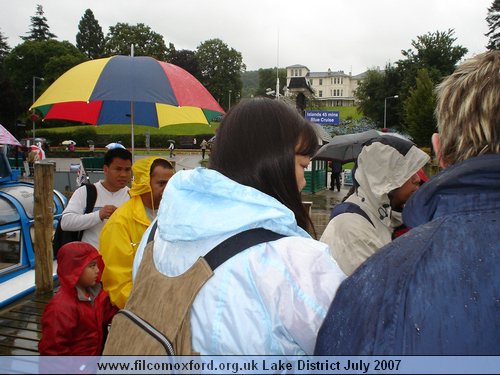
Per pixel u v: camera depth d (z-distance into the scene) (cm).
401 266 79
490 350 71
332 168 1769
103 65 381
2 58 8612
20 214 525
